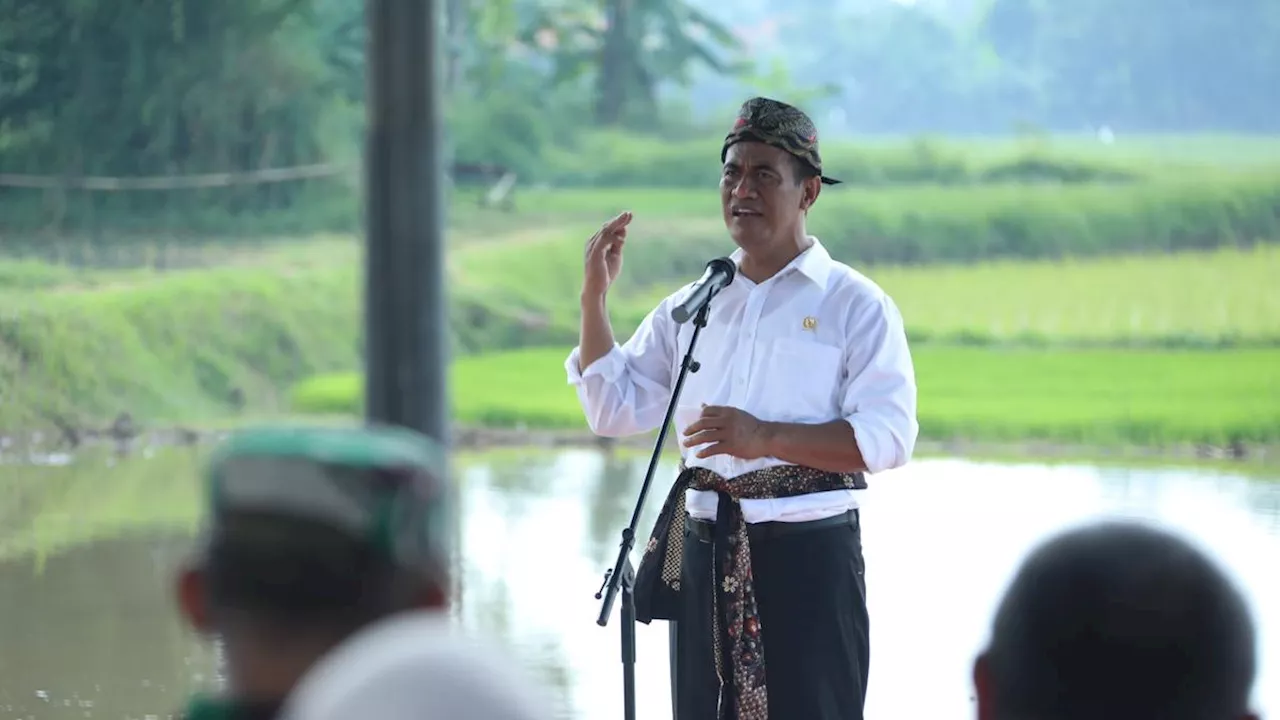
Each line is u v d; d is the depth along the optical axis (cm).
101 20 3438
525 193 3550
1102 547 173
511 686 142
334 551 165
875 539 1273
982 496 1524
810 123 486
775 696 472
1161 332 2814
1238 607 171
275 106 3519
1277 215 3269
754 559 475
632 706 473
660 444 470
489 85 3928
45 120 3422
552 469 1759
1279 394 2306
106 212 3300
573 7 4219
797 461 461
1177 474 1738
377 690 141
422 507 169
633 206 3472
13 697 834
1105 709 170
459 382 2495
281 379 2572
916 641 939
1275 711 763
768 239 481
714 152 3878
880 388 474
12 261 2814
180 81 3469
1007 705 174
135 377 2372
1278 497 1534
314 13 3619
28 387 2256
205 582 169
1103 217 3272
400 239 1055
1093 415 2128
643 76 4128
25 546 1267
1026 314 2931
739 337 486
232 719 168
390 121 1051
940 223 3275
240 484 166
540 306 2917
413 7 1039
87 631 980
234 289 2673
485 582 1111
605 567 1170
